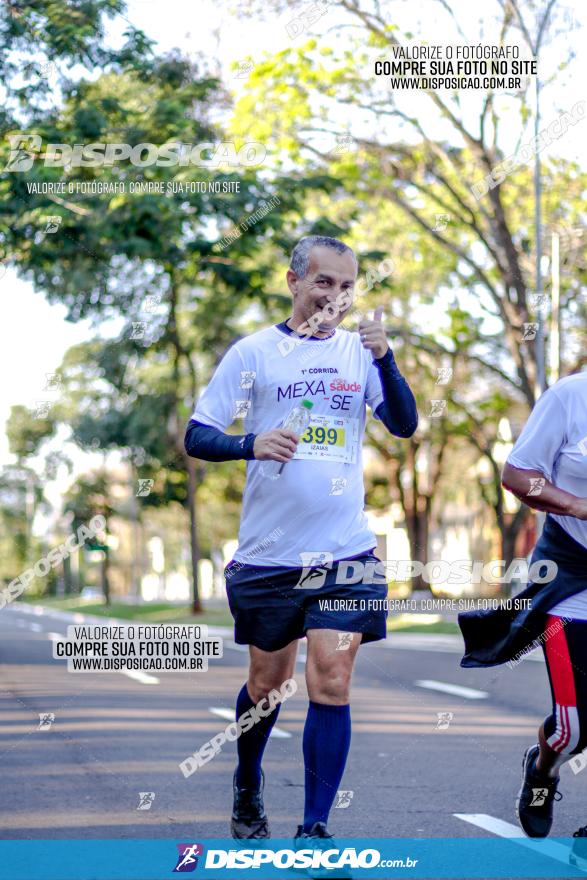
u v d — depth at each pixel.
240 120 29.42
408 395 6.02
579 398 5.98
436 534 76.06
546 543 6.09
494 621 6.22
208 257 22.31
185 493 40.62
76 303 20.11
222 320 30.31
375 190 33.25
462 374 43.09
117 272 20.53
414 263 39.41
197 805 7.50
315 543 5.97
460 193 35.06
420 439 48.53
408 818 7.15
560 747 6.12
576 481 6.03
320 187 24.12
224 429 6.14
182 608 49.47
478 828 6.84
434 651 25.44
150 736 10.69
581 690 5.96
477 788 8.23
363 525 6.09
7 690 14.45
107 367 21.83
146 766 9.02
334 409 6.07
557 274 31.91
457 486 60.00
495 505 50.00
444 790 8.16
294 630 6.04
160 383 26.72
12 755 9.48
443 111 31.19
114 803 7.54
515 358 33.62
